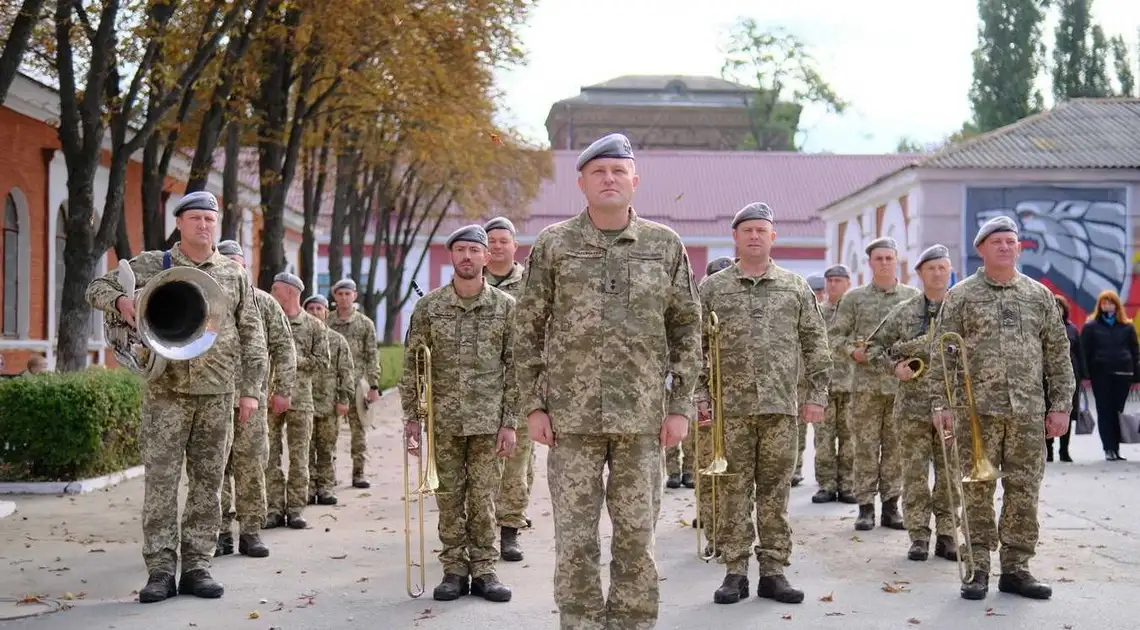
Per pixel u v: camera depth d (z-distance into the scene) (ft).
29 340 71.15
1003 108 202.28
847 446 40.63
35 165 72.95
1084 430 52.70
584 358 18.56
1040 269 103.14
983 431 25.86
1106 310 53.16
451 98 70.69
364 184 105.91
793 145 249.34
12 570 28.71
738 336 26.05
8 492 41.73
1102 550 30.91
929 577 27.81
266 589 26.86
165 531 25.48
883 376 34.58
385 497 42.86
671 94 258.16
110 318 24.82
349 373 41.68
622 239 18.79
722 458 24.79
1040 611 24.29
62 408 42.52
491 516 26.37
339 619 24.02
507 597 25.66
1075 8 200.85
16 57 41.11
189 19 55.31
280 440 36.27
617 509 18.61
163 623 23.50
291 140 65.87
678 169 188.03
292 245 142.61
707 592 26.53
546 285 18.90
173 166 88.99
